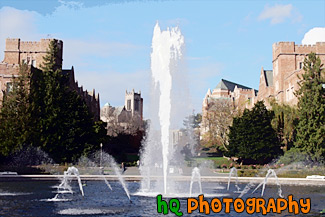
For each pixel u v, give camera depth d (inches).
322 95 2315.5
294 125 2433.6
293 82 3112.7
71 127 2361.0
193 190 1299.2
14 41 3287.4
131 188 1338.6
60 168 2046.0
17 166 2020.2
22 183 1518.2
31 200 1019.3
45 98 2338.8
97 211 845.8
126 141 3693.4
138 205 929.5
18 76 2340.1
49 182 1563.7
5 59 3272.6
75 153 2340.1
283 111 2544.3
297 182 1616.6
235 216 805.2
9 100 2215.8
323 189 1363.2
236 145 2603.3
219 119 3531.0
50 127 2277.3
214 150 3678.6
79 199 1037.8
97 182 1605.6
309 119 2226.9
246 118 2554.1
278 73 3540.8
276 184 1583.4
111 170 2239.2
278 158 2434.8
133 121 4569.4
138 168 2436.0
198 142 3850.9
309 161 2208.4
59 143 2271.2
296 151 2245.3
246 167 2357.3
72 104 2423.7
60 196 1101.1
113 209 872.3
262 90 4099.4
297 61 3481.8
